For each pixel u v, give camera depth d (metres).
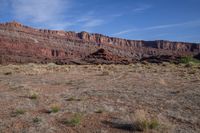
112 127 8.41
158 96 13.53
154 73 28.25
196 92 14.54
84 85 18.58
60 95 14.32
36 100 12.83
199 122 8.95
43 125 8.59
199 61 68.06
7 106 11.48
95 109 10.73
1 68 41.91
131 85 17.89
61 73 31.02
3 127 8.45
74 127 8.45
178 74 26.53
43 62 109.25
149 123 8.30
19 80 22.78
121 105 11.53
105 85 18.30
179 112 10.25
